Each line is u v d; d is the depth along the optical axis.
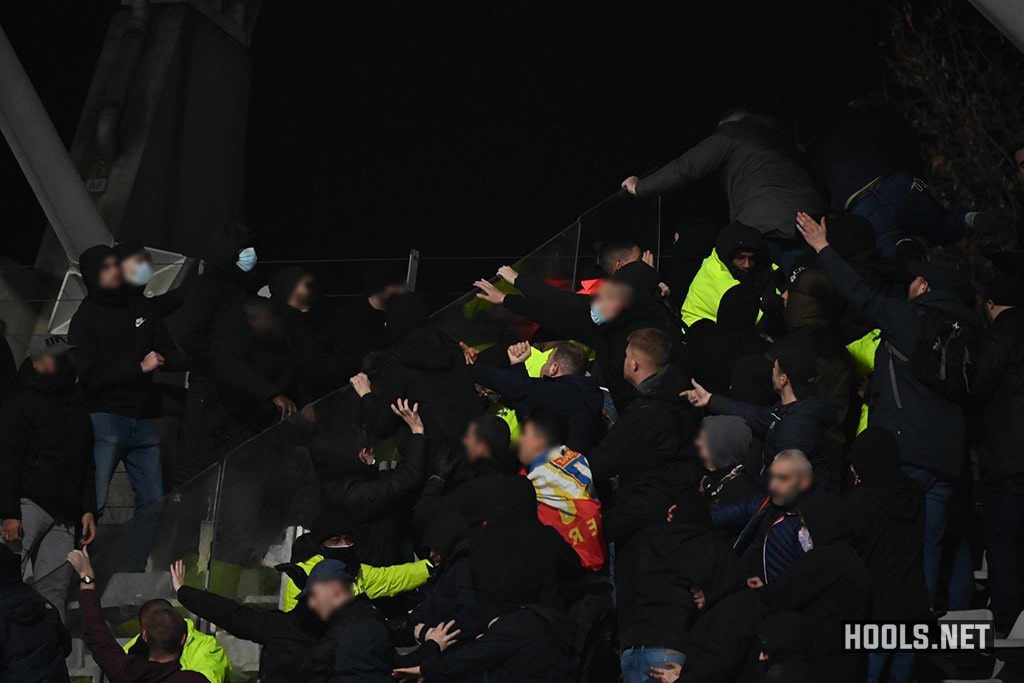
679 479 29.30
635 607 26.80
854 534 26.62
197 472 35.00
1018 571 29.59
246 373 34.41
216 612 29.03
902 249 33.81
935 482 29.42
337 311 36.22
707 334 31.91
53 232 48.16
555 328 32.62
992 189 57.56
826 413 28.47
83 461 33.94
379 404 31.05
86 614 30.12
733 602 25.62
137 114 52.94
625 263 34.09
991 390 29.50
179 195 54.25
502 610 26.66
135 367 34.78
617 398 31.86
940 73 60.50
